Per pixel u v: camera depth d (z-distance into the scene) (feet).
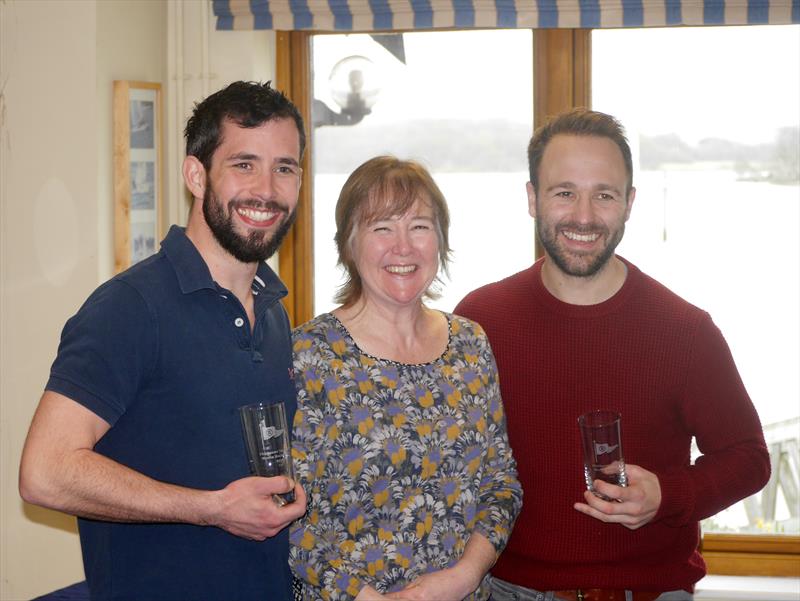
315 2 9.73
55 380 5.25
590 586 6.40
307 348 5.98
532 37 10.03
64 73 9.69
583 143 6.43
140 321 5.45
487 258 10.34
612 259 6.64
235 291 5.94
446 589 5.66
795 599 9.21
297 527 5.81
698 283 9.98
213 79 10.19
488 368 6.38
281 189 5.81
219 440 5.63
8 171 9.95
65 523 10.12
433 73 10.28
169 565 5.59
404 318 6.14
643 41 9.86
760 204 9.85
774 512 9.94
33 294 9.97
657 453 6.51
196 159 5.87
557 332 6.61
